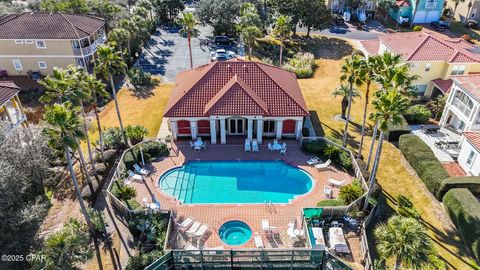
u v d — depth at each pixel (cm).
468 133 3688
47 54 5534
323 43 6981
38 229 2816
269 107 4016
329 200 3231
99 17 6225
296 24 7238
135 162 3738
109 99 5109
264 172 3747
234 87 4025
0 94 3719
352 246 2905
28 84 5497
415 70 4881
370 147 3778
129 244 2916
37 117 4734
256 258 2719
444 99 4522
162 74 5806
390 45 5275
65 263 2441
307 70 5772
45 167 3266
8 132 3162
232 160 3897
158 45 6938
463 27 8006
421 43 5041
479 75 4212
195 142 4025
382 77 3338
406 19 8012
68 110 2748
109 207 3281
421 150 3778
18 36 5325
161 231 2938
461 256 2883
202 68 4578
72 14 5781
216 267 2761
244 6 6700
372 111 4822
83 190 3372
